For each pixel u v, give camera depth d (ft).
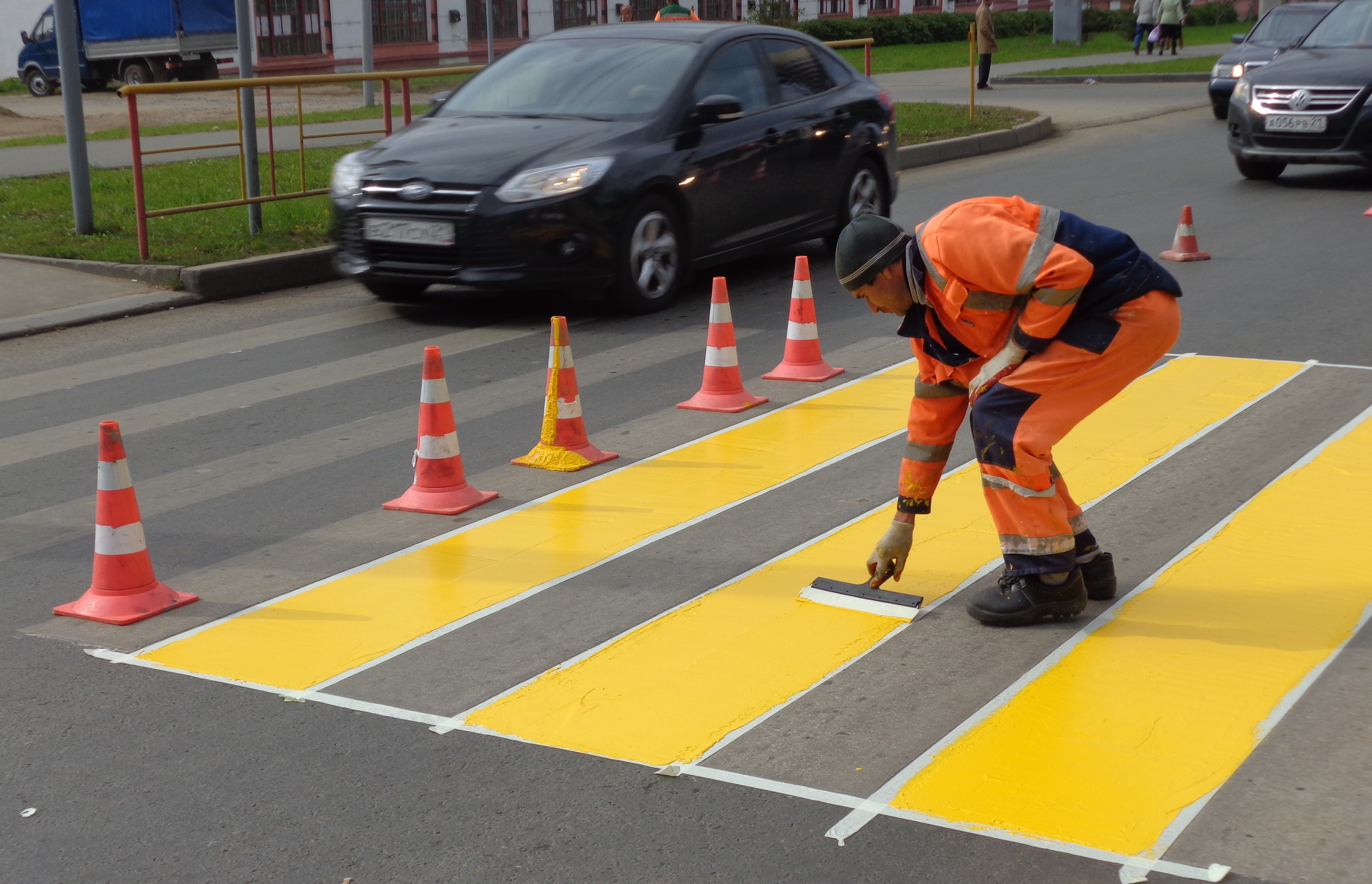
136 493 19.86
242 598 15.97
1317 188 45.34
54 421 23.76
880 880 10.14
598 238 29.30
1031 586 14.28
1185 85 87.30
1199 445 20.43
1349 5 49.16
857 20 139.64
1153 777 11.43
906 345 27.50
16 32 118.32
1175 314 13.06
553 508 18.81
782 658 13.94
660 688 13.37
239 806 11.46
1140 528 17.24
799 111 34.65
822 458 20.66
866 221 13.32
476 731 12.61
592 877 10.30
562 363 20.62
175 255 36.09
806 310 25.18
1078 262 12.33
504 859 10.57
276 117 67.05
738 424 22.54
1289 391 22.98
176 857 10.77
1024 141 61.16
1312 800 11.02
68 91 38.50
